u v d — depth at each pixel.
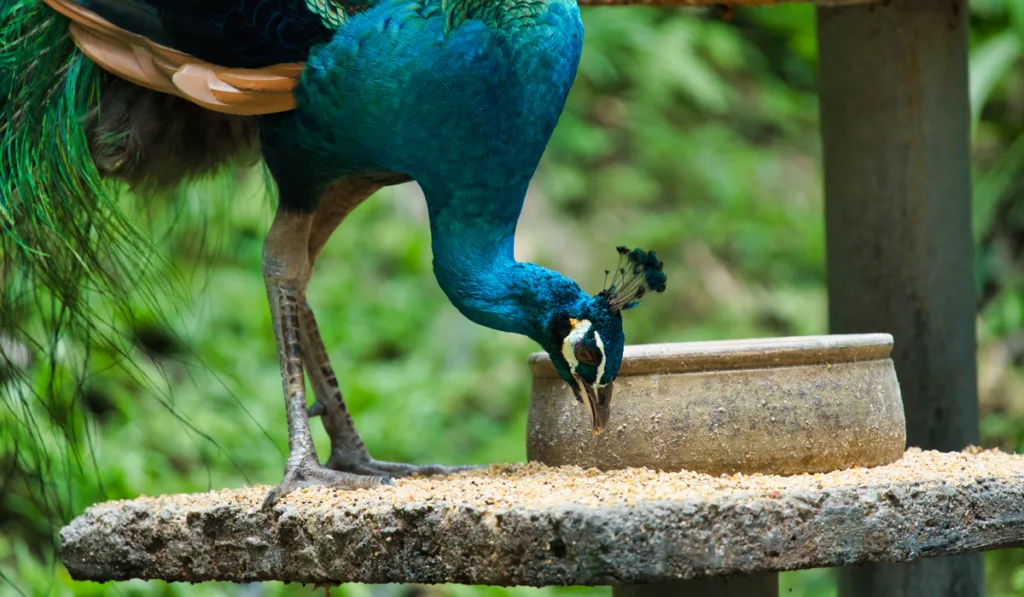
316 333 6.90
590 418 5.78
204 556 5.65
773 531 4.96
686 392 5.75
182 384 12.80
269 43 6.20
